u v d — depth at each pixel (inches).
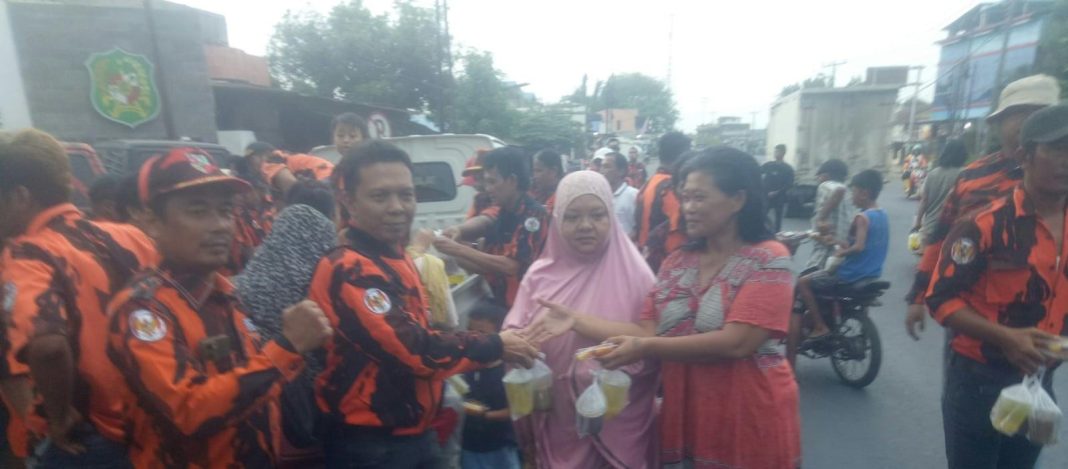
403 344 73.6
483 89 923.4
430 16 839.7
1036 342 83.9
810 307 194.5
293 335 62.9
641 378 91.3
